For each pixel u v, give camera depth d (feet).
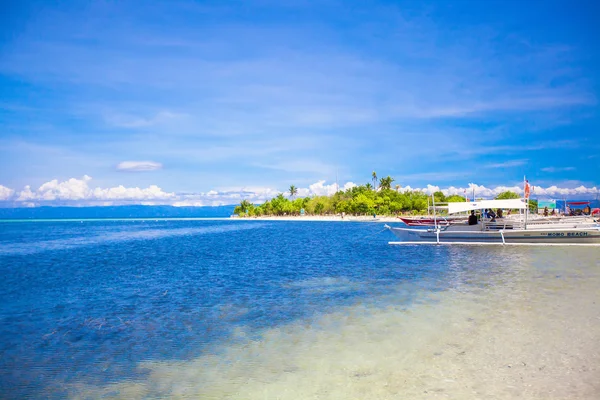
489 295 73.61
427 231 177.58
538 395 34.76
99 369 44.42
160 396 37.50
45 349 51.62
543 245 152.46
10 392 39.17
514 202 150.51
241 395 36.78
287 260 143.43
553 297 70.28
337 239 251.80
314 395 36.19
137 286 97.60
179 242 257.55
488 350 45.29
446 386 36.96
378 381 38.55
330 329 55.93
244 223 630.74
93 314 70.18
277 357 45.93
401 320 58.80
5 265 149.48
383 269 112.57
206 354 47.93
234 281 100.78
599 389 35.45
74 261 159.43
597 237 146.82
